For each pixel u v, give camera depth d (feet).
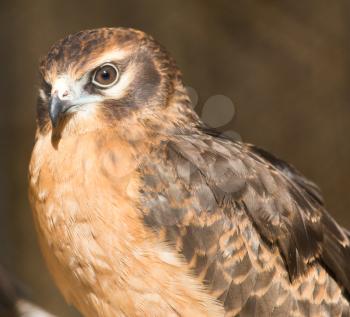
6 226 64.18
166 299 31.50
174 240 31.63
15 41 64.75
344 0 63.00
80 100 33.19
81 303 33.37
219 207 32.22
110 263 31.42
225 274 32.01
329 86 63.41
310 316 32.83
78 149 32.35
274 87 63.57
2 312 40.65
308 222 33.40
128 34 34.19
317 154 63.52
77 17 64.80
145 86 33.78
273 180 33.35
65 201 31.78
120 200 31.37
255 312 32.24
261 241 32.45
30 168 33.65
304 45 63.62
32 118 64.69
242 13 63.82
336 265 33.65
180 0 64.39
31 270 64.64
